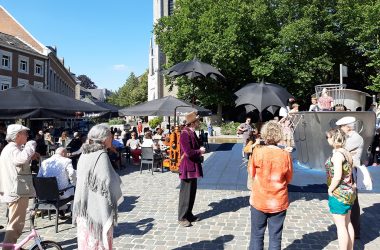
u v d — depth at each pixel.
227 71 28.83
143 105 12.23
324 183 8.20
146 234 5.05
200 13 29.50
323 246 4.57
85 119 36.19
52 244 3.81
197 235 5.00
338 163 3.84
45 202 5.35
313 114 9.13
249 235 4.98
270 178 3.61
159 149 11.36
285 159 3.62
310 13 27.16
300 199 6.99
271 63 26.92
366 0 26.02
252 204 3.74
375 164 10.36
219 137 25.31
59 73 46.62
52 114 7.74
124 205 6.68
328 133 4.07
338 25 28.72
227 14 27.02
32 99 7.73
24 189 4.21
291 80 28.16
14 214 4.21
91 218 3.07
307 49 26.89
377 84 23.00
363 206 6.39
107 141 3.27
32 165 8.72
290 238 4.85
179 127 8.82
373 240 4.74
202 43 26.58
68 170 5.66
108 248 3.08
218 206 6.53
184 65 9.51
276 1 29.33
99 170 3.07
